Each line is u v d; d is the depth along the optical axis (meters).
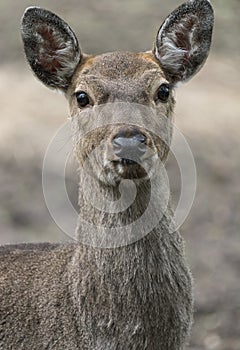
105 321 12.97
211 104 34.34
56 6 43.31
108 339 12.97
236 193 28.19
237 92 35.91
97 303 13.02
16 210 26.80
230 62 36.78
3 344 13.76
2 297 13.94
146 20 42.19
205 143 31.02
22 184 28.47
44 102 34.78
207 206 27.42
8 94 35.72
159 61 14.19
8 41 41.09
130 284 12.84
